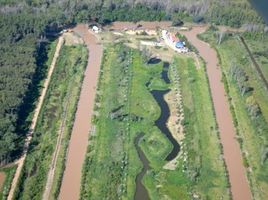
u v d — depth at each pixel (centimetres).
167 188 13625
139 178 13938
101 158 14450
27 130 15225
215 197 13512
